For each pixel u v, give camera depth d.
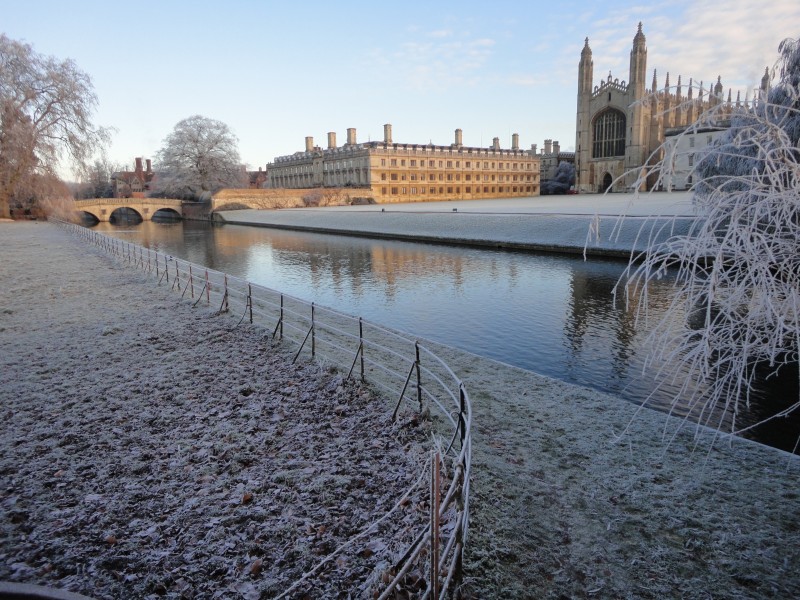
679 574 4.66
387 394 8.48
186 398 8.45
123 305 15.43
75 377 9.46
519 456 6.64
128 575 4.47
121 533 5.06
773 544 5.05
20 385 9.05
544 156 148.25
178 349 11.09
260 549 4.81
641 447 6.96
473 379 9.48
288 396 8.52
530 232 39.38
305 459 6.49
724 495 5.87
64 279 20.23
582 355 15.10
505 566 4.66
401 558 4.32
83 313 14.41
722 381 4.83
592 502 5.68
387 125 113.56
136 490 5.81
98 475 6.12
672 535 5.17
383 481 5.92
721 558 4.86
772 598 4.39
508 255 35.69
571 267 29.88
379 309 21.08
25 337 12.05
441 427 7.34
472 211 56.91
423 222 50.78
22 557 4.67
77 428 7.39
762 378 12.59
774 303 4.14
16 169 50.47
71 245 33.22
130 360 10.39
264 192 90.88
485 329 17.92
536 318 19.25
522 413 7.98
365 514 5.30
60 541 4.91
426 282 26.94
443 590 3.59
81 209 77.69
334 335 12.52
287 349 10.96
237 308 15.18
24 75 50.78
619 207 48.69
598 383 12.98
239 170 98.50
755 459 6.70
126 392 8.73
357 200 103.50
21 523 5.21
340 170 116.00
